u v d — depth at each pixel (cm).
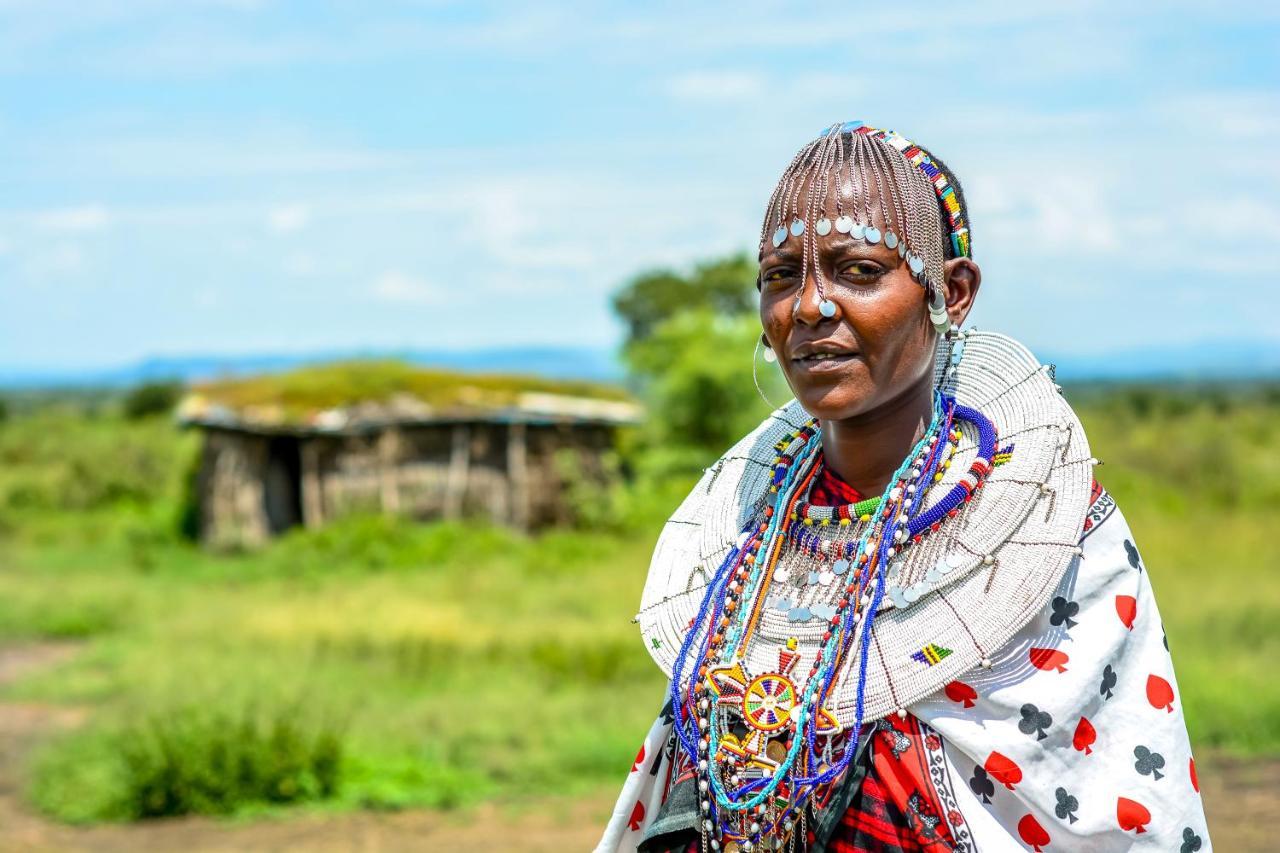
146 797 805
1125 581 149
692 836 163
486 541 2030
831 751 151
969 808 145
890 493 158
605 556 1975
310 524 2233
